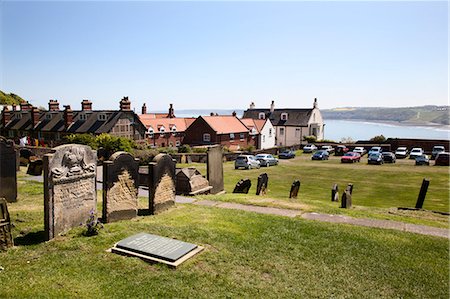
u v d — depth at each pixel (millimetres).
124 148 33031
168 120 60938
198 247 9602
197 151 46188
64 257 8898
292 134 71750
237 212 13641
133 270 8305
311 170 37688
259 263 8930
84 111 53438
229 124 59438
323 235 11070
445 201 22500
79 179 11078
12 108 66688
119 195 11828
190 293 7410
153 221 11930
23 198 15156
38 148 33344
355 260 9336
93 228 10398
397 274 8664
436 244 10547
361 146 59844
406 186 28578
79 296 7164
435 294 7840
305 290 7781
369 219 13430
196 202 15859
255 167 39125
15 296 7031
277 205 15438
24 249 9383
